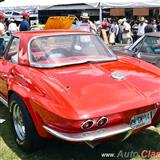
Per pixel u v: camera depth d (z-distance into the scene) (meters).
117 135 3.66
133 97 3.72
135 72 4.30
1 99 5.21
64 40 4.79
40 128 3.77
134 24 19.41
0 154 4.25
